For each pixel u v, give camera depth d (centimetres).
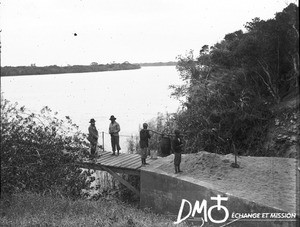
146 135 1578
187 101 2583
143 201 1487
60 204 1165
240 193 1130
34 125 1479
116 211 1138
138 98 10112
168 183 1368
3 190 1314
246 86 2197
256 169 1352
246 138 2066
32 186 1362
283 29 1992
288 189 1133
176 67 2730
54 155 1447
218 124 2100
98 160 1716
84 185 1568
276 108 2003
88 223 940
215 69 2534
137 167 1555
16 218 993
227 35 2909
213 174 1344
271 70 2177
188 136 2181
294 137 1695
